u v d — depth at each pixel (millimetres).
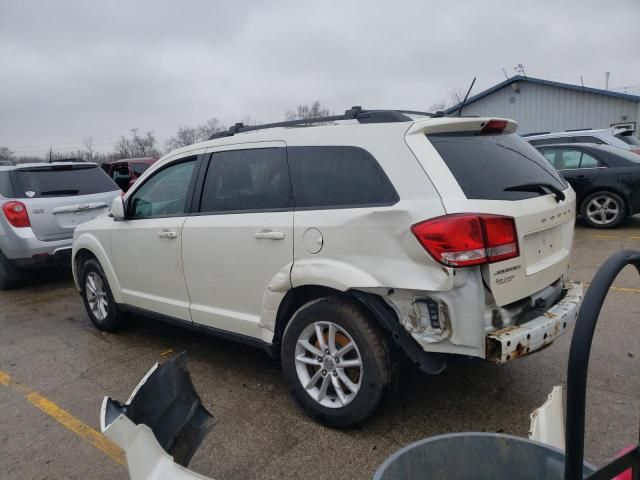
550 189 3074
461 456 1671
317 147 3164
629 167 8719
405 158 2795
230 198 3621
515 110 27359
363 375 2910
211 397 3658
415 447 1611
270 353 3463
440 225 2545
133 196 4480
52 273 8281
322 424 3193
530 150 3410
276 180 3338
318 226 3012
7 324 5766
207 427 2449
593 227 9164
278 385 3799
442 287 2572
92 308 5266
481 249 2525
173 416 2293
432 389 3553
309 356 3221
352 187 2967
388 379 2877
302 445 3010
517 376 3693
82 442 3234
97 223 4957
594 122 25531
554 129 26500
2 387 4094
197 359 4379
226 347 4633
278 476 2752
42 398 3861
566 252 3275
